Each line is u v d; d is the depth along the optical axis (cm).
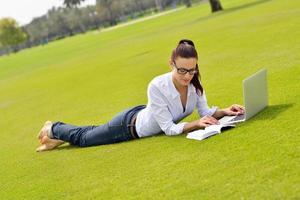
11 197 446
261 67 788
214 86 745
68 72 1798
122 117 515
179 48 452
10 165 569
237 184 341
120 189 392
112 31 5384
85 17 11056
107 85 1123
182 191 355
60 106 998
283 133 415
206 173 375
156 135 511
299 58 766
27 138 733
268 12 1825
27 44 11894
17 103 1265
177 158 425
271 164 359
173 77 470
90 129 546
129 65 1415
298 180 322
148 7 11156
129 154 473
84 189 413
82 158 505
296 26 1173
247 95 460
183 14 4353
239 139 428
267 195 314
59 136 568
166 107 481
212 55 1105
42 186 453
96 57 2138
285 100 523
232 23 1823
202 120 473
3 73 3098
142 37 2620
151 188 376
